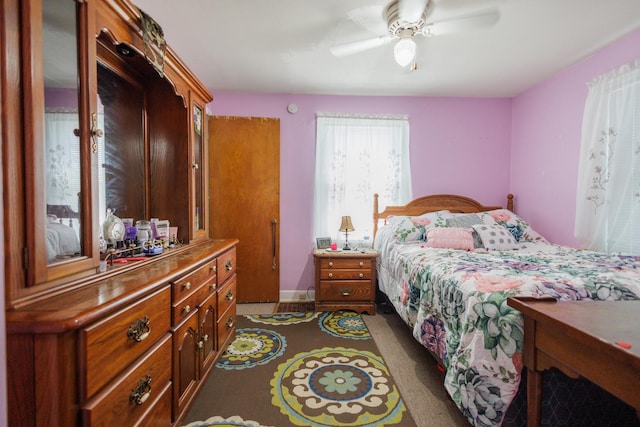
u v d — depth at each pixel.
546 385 1.32
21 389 0.74
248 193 3.35
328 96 3.47
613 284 1.41
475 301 1.39
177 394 1.34
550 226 3.03
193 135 1.97
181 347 1.39
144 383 1.06
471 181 3.56
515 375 1.23
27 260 0.82
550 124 3.01
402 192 3.48
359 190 3.46
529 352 1.05
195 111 2.04
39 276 0.85
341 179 3.44
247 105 3.42
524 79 3.04
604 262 1.93
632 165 2.24
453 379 1.40
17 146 0.80
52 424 0.74
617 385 0.74
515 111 3.51
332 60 2.63
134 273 1.23
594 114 2.50
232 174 3.33
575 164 2.75
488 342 1.30
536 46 2.39
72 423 0.77
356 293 3.04
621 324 0.85
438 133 3.53
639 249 2.21
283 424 1.50
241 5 1.90
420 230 2.93
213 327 1.87
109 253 1.31
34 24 0.83
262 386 1.81
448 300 1.62
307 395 1.73
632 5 1.89
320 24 2.10
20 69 0.81
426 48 2.41
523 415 1.31
